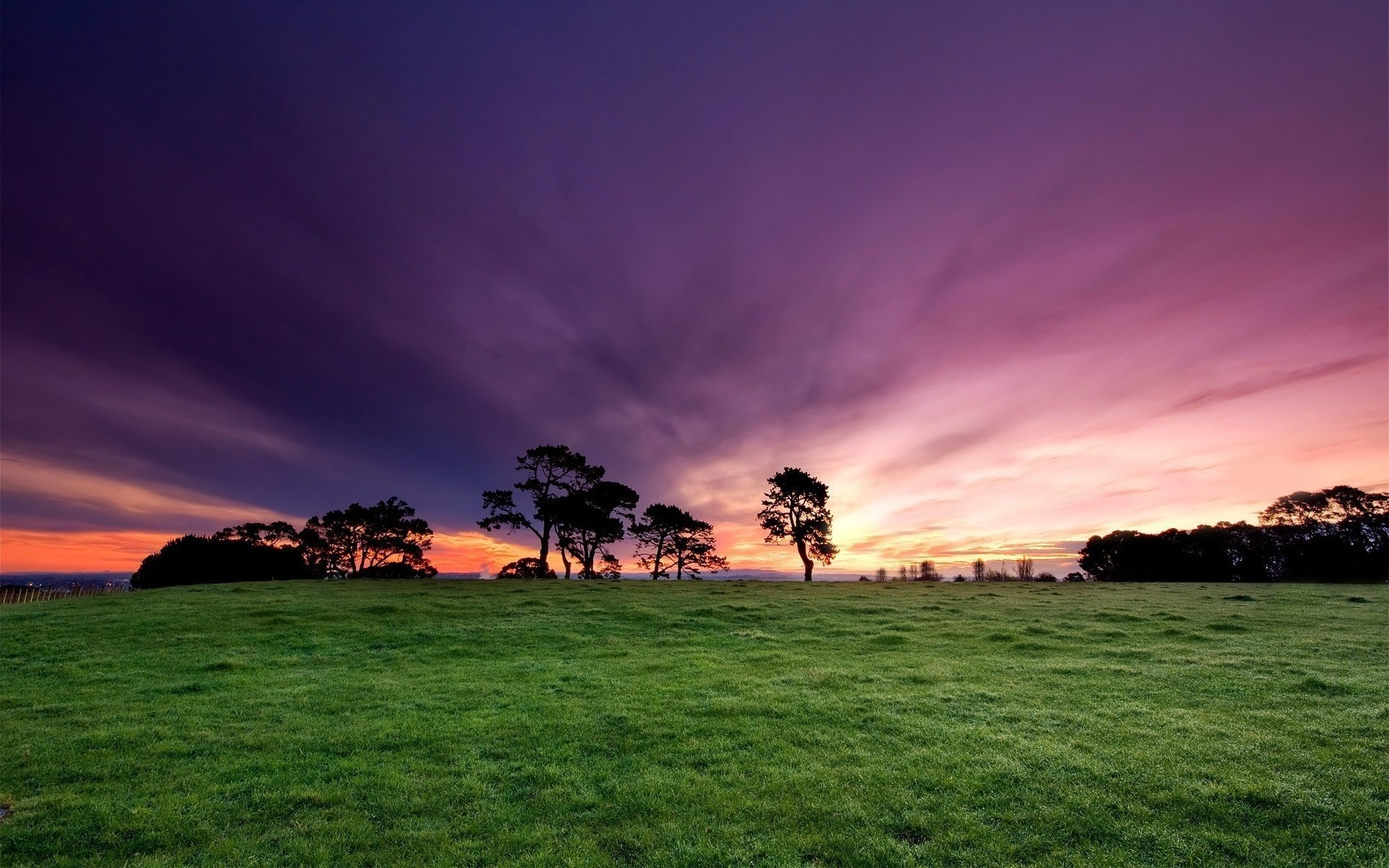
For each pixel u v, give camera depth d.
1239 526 58.81
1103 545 62.25
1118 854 7.54
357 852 7.96
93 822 8.80
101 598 34.28
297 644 22.30
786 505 72.06
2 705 15.16
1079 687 15.28
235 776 10.49
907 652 20.44
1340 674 15.48
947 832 8.17
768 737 12.10
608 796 9.56
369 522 71.19
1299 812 8.36
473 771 10.65
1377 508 53.53
